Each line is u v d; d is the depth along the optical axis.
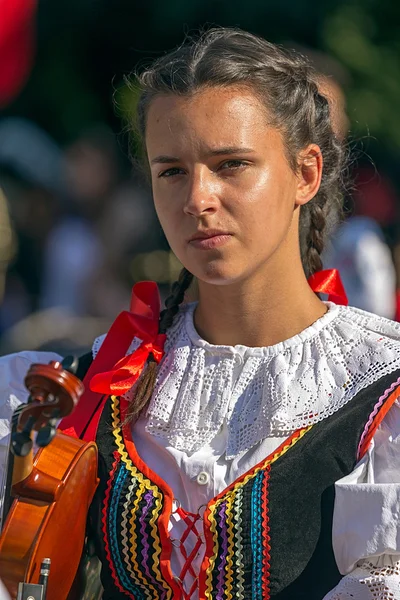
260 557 5.95
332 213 7.39
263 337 6.53
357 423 6.11
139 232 18.11
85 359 7.00
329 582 5.98
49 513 5.93
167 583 6.09
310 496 6.01
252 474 6.11
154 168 6.27
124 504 6.21
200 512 6.13
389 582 5.81
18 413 5.88
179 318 6.88
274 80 6.27
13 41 16.75
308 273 7.07
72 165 18.39
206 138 6.07
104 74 21.02
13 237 18.14
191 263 6.22
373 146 19.39
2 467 6.79
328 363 6.37
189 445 6.33
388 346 6.36
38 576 5.87
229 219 6.11
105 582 6.31
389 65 19.88
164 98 6.19
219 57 6.18
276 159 6.22
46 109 20.84
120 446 6.44
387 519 5.79
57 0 20.34
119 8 20.27
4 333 16.91
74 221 18.16
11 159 19.50
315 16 19.59
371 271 13.36
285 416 6.20
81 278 17.67
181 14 19.53
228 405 6.38
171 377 6.60
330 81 9.83
